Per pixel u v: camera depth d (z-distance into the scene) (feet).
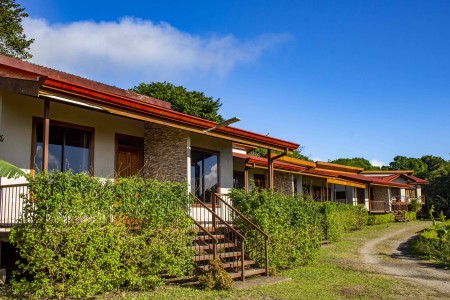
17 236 25.79
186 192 34.96
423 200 178.60
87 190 27.73
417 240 68.39
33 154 36.58
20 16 111.75
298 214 46.60
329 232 72.64
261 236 41.11
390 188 158.81
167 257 31.96
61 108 39.09
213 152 53.62
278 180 84.43
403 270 46.26
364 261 52.65
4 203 32.81
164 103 59.62
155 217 31.76
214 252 34.86
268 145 55.36
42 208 25.62
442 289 35.63
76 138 40.55
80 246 26.94
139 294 29.78
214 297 29.84
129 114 37.24
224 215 51.78
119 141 44.78
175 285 33.65
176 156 45.01
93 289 27.12
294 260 45.11
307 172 91.04
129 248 30.19
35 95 29.60
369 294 32.94
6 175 26.40
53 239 25.76
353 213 99.66
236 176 73.31
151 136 47.26
